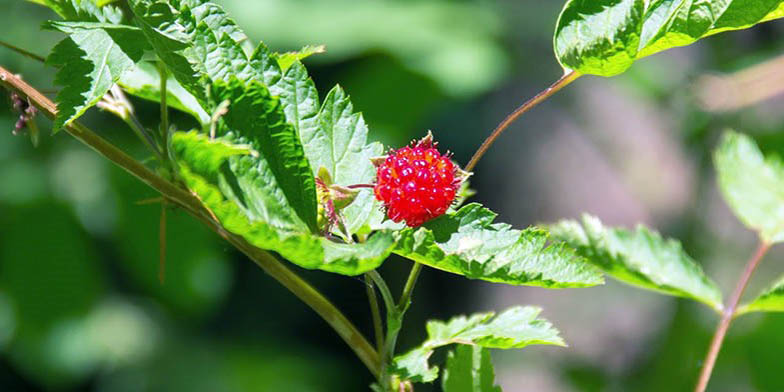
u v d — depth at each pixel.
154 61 0.36
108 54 0.35
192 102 0.39
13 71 0.78
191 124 0.79
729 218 0.89
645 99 0.80
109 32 0.35
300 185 0.34
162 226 0.37
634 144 0.90
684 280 0.41
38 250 0.66
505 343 0.35
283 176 0.34
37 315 0.66
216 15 0.35
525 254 0.33
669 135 0.85
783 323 0.67
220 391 0.91
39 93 0.36
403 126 0.77
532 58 0.83
